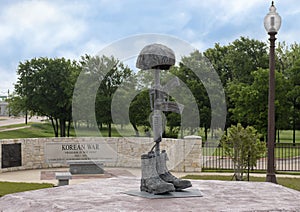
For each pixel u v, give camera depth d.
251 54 33.62
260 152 12.34
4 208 6.73
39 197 7.12
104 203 6.53
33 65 31.41
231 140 12.27
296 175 15.21
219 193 7.38
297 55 34.94
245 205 6.40
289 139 41.88
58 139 19.03
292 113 29.55
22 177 15.62
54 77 30.78
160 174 7.37
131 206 6.30
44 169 18.31
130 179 9.12
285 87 27.97
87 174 16.28
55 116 32.00
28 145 18.34
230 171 16.36
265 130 27.31
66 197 7.06
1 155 17.22
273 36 10.45
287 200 6.86
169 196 6.95
